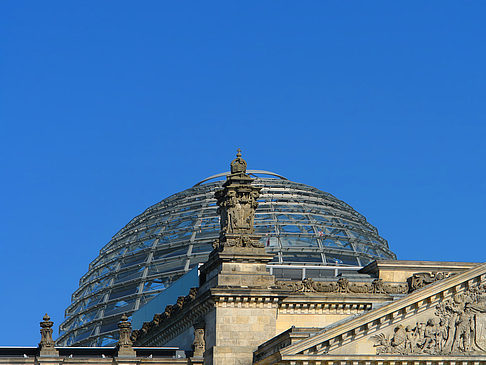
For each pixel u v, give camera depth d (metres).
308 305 116.25
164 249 184.62
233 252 115.00
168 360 115.38
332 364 102.94
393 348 104.50
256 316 113.81
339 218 188.25
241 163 118.88
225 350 112.31
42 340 115.19
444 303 106.88
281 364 102.88
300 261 174.88
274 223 180.88
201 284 121.12
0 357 113.94
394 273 122.75
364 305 117.50
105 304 184.12
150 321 145.12
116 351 117.38
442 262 123.31
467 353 105.69
